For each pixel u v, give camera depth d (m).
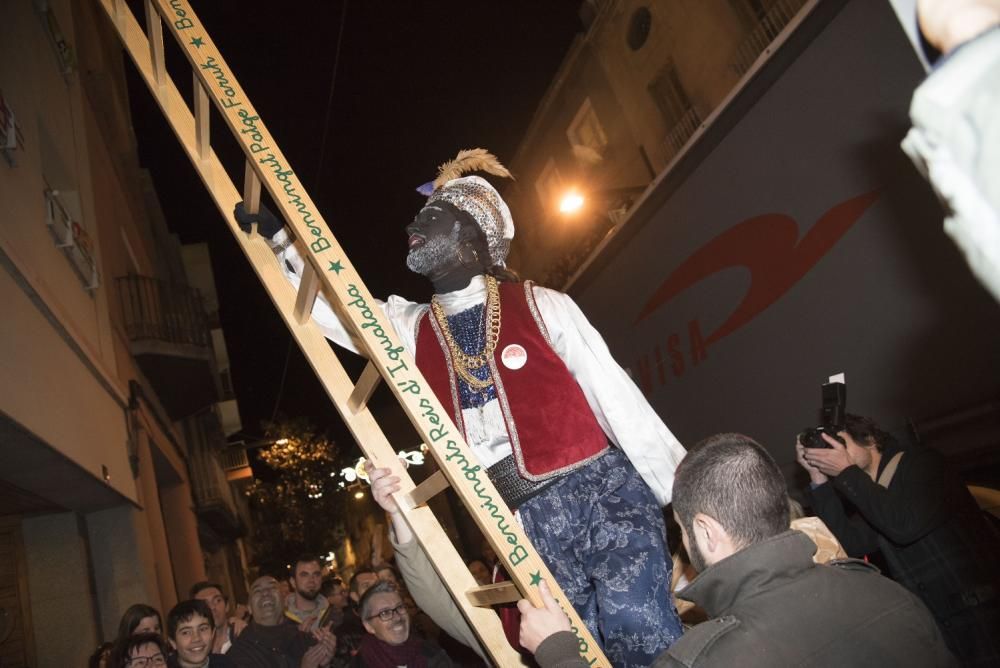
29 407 5.43
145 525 9.38
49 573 7.68
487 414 2.41
